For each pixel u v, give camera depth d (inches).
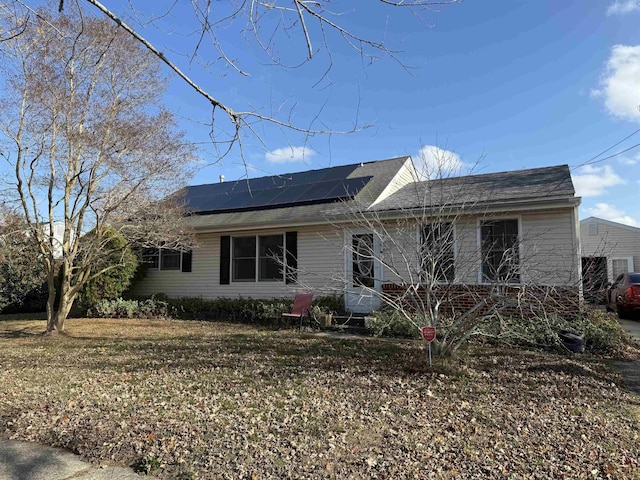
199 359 280.7
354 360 271.7
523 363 260.4
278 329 411.8
